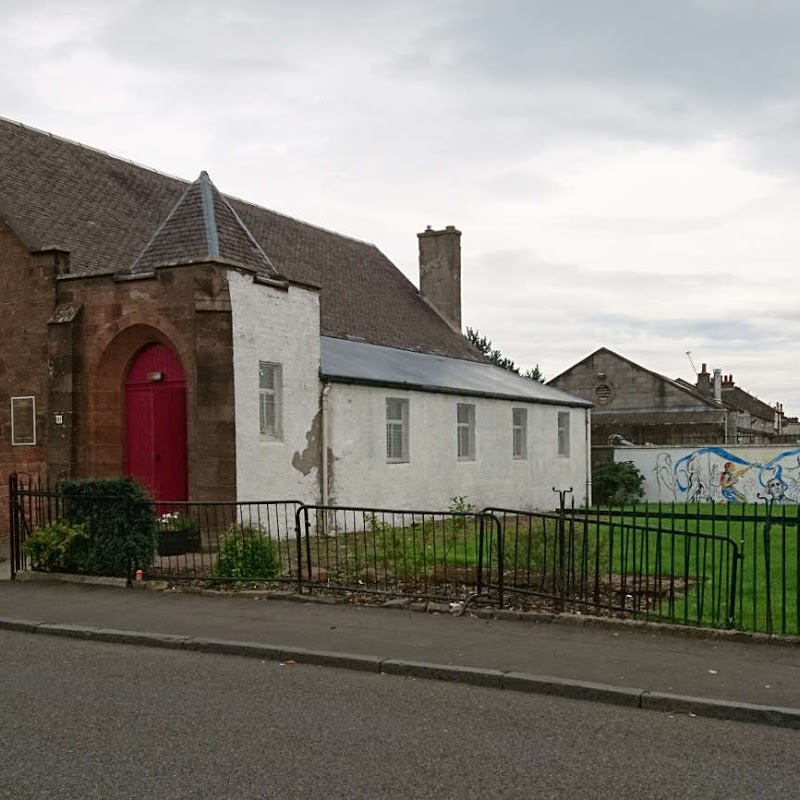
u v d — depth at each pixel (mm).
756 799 5230
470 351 32656
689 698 6996
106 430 16844
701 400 48688
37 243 17719
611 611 10086
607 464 34938
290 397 17828
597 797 5230
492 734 6367
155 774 5516
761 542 17547
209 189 17516
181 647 9141
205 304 15805
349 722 6605
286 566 13125
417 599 10719
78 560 12773
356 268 31422
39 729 6387
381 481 20703
